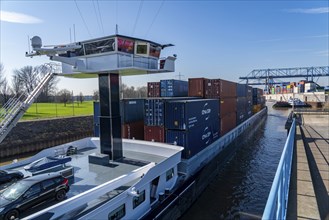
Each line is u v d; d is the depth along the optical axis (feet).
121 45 43.09
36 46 40.60
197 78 87.10
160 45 51.01
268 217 8.53
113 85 47.62
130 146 55.93
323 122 105.40
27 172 41.68
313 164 34.94
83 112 183.83
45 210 23.30
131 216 33.63
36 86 46.09
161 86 90.53
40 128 114.21
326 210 20.35
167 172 43.88
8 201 27.14
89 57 45.65
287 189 21.47
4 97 194.39
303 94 300.81
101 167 44.37
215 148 71.31
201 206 51.37
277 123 187.52
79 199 26.12
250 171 74.38
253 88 173.78
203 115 63.82
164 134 57.67
